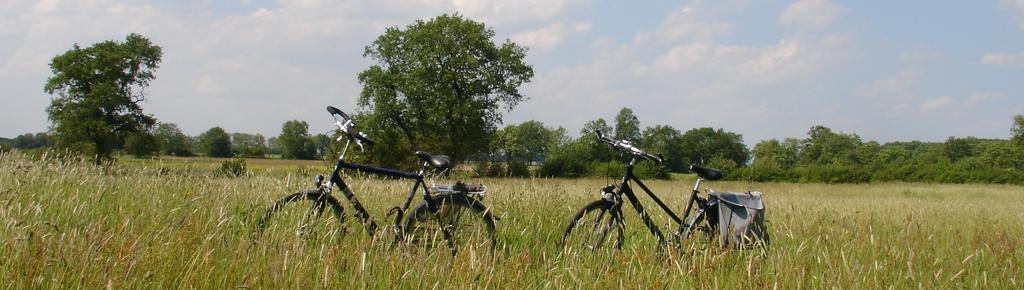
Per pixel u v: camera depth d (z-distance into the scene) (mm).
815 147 124812
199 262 3977
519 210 7055
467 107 56062
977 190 41906
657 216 6867
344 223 5422
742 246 5453
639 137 103625
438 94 56438
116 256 3826
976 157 102500
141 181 7137
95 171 7738
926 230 7867
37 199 5898
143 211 5438
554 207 7383
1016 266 5859
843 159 120562
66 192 6410
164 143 52500
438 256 4469
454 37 58750
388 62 59469
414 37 57531
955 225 9336
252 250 4281
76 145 54125
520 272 4512
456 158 57000
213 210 5328
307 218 5324
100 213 5461
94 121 54969
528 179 9523
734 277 4781
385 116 56875
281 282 3766
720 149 108875
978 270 5531
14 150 8109
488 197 7645
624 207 7133
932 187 48000
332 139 5898
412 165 49406
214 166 7914
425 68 56656
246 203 6156
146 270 3783
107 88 56000
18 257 3648
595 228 5832
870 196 32250
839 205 15852
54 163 7805
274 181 7066
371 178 7750
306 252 4324
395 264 4309
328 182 5691
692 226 5996
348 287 3910
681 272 4496
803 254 5449
